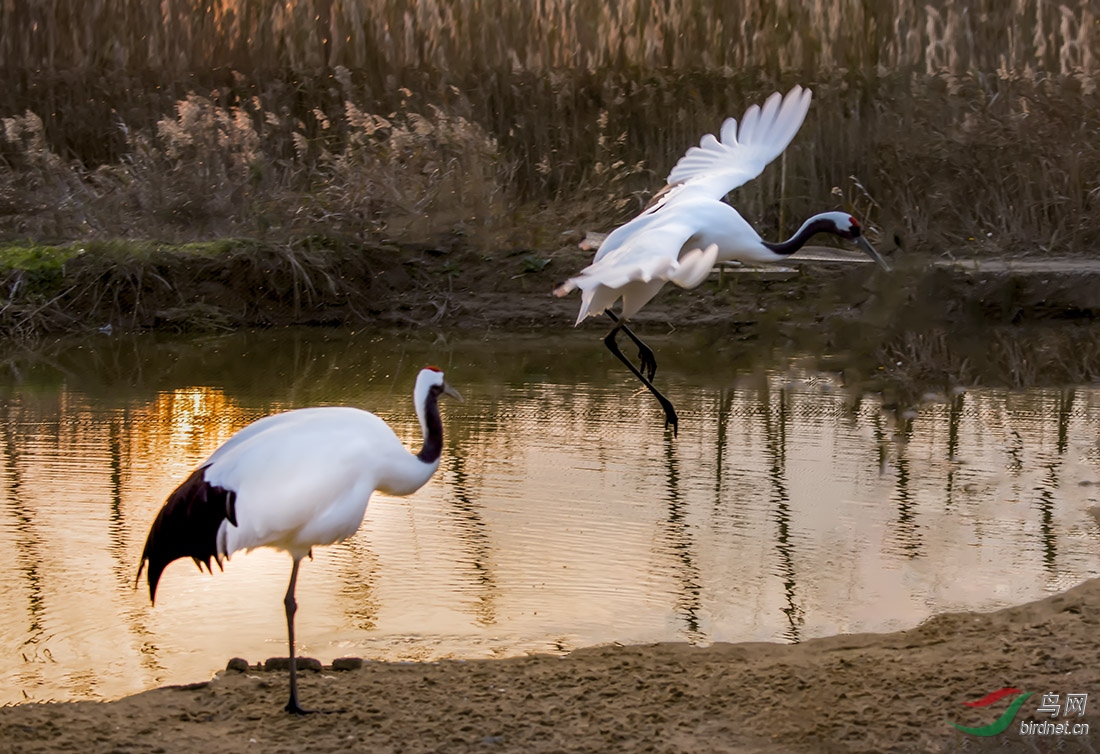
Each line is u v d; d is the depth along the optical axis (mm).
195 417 13164
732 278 19141
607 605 8117
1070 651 6844
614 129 22797
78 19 25344
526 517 9883
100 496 10383
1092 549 9047
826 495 10430
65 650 7445
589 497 10383
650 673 6801
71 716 6223
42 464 11336
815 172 21891
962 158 21609
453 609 8086
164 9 25406
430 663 7078
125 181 20938
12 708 6328
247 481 6496
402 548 9250
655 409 13633
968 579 8500
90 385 14859
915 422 13031
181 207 20453
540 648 7508
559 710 6289
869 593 8266
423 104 23234
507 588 8430
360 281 19469
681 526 9641
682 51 25094
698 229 8859
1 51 25188
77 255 18844
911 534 9422
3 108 23484
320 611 8094
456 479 10930
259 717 6234
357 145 21844
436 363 16266
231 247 19219
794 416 13305
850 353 16547
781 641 7484
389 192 20484
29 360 16438
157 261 18875
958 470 11188
